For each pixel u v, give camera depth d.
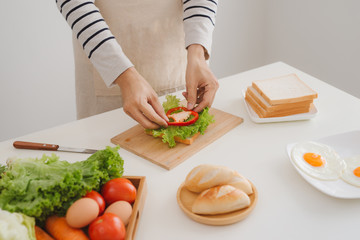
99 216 0.78
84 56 1.49
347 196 0.83
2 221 0.63
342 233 0.77
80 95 1.59
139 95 1.08
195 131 1.08
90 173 0.79
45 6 2.10
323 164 0.94
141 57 1.48
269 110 1.18
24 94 2.29
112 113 1.30
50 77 2.31
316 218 0.81
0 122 2.29
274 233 0.78
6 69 2.16
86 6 1.16
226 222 0.78
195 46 1.29
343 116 1.24
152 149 1.07
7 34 2.08
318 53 2.55
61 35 2.22
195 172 0.85
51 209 0.72
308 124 1.20
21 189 0.73
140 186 0.86
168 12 1.43
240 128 1.19
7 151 1.09
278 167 0.99
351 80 2.38
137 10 1.39
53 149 1.08
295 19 2.64
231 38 2.85
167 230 0.80
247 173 0.97
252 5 2.78
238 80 1.52
